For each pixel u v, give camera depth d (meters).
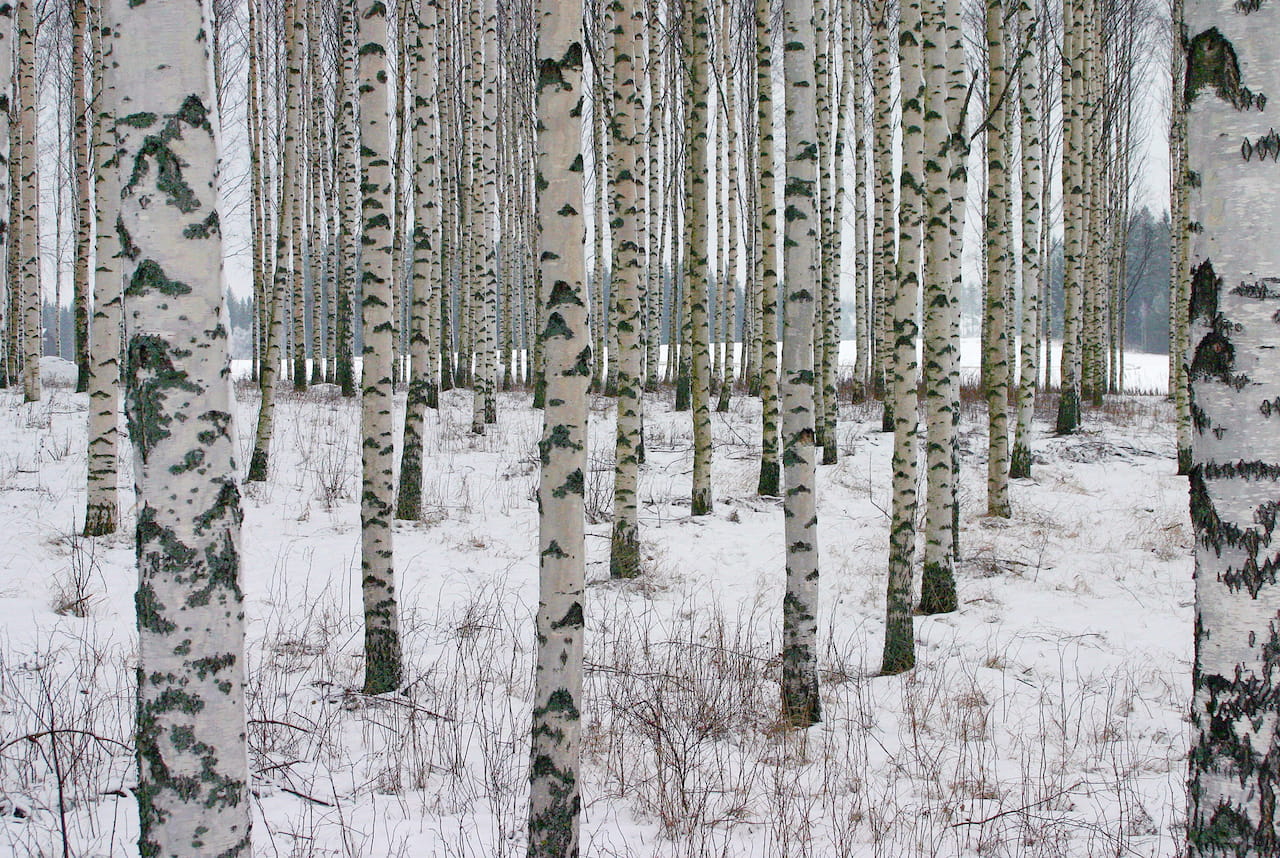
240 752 2.66
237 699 2.66
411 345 10.91
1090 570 10.05
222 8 21.44
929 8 7.42
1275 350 2.41
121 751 4.74
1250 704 2.40
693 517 11.78
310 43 21.62
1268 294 2.42
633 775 5.01
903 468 7.05
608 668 6.57
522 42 22.84
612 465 13.93
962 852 4.23
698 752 5.44
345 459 13.49
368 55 6.44
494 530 10.78
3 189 5.76
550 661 3.75
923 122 7.58
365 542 6.07
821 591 9.38
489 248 20.61
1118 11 23.44
